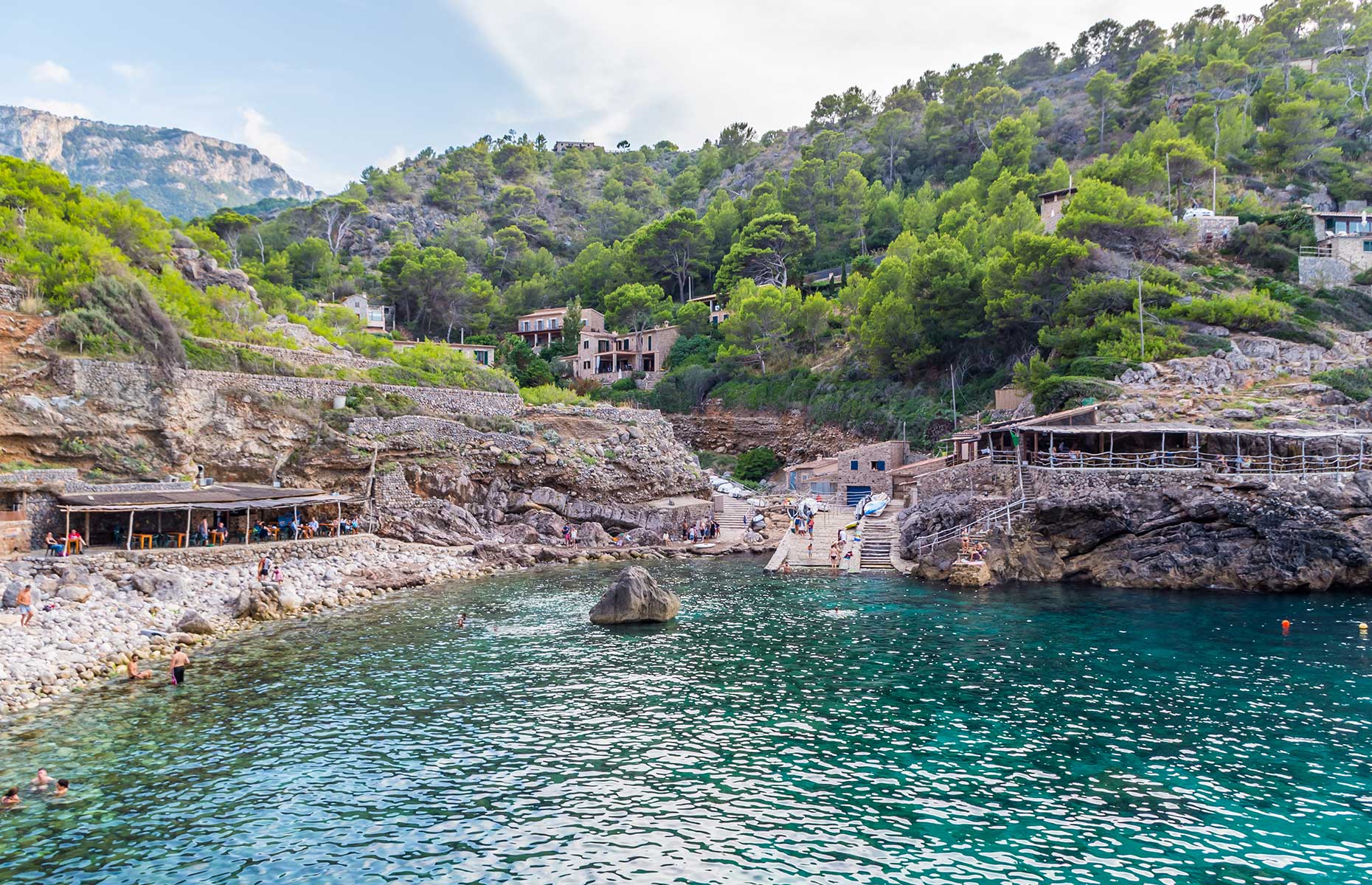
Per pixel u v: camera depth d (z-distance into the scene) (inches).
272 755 1077.1
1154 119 6250.0
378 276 6358.3
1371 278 3767.2
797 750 1103.0
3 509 1940.2
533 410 3447.3
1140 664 1492.4
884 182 7170.3
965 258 3902.6
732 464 4630.9
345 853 828.0
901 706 1278.3
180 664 1366.9
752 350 4943.4
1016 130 5841.5
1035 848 840.9
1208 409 2736.2
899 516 2891.2
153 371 2410.2
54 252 2485.2
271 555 2202.3
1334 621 1814.7
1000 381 3750.0
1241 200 4630.9
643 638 1712.6
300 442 2706.7
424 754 1088.2
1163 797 957.2
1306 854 826.2
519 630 1779.0
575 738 1148.5
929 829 883.4
